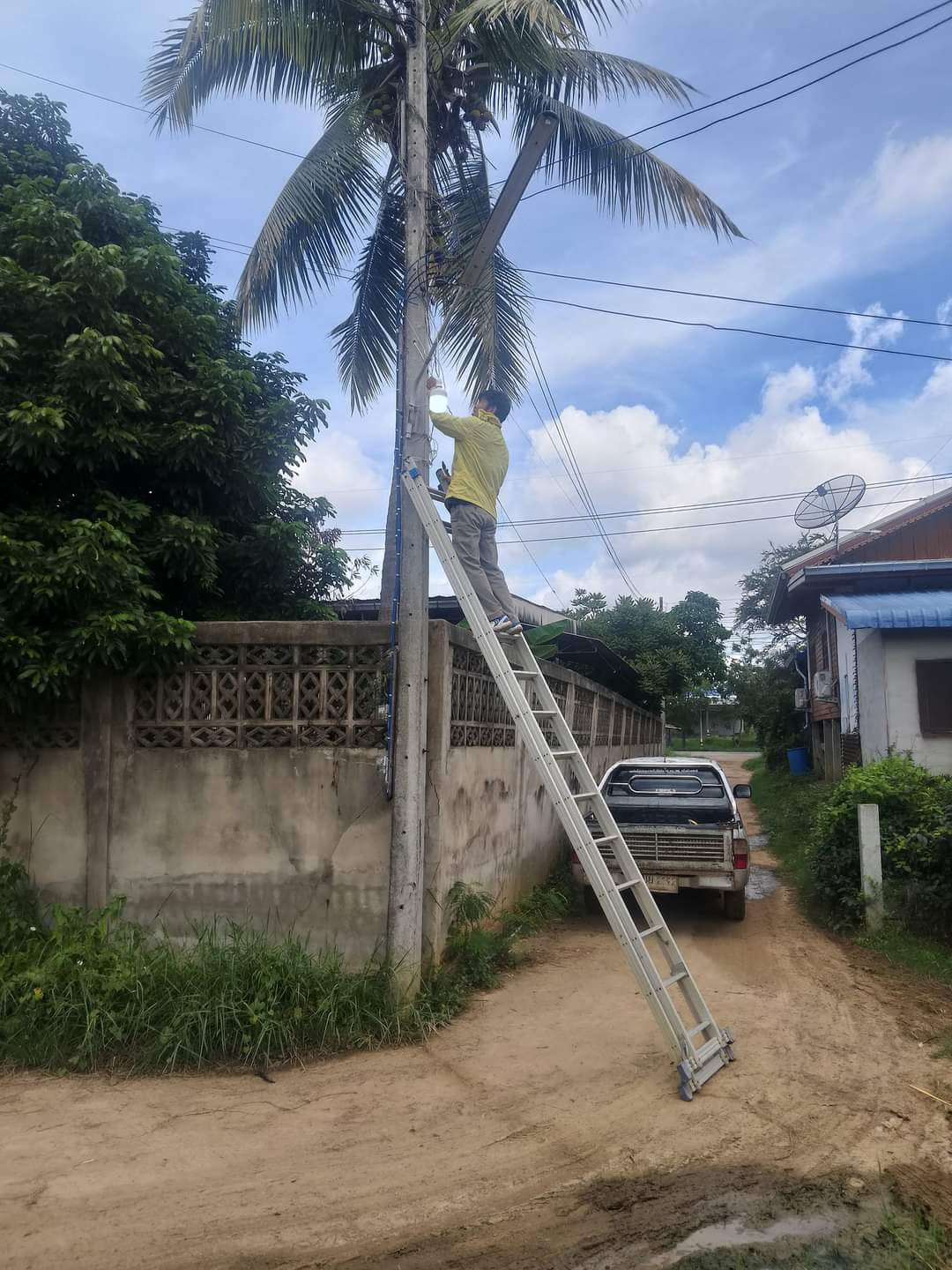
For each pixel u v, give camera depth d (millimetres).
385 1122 4555
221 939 6301
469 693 7598
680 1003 6527
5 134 7465
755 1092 4926
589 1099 4832
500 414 6680
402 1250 3500
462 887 6977
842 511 15633
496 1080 5090
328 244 8797
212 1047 5277
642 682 23906
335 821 6332
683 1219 3713
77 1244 3484
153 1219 3666
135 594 6090
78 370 5992
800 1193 3893
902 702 11562
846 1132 4441
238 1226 3629
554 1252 3494
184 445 6691
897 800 8711
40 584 5676
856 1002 6520
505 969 7297
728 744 61031
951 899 7809
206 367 7086
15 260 6375
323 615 8133
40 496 6488
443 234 7312
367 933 6227
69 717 6578
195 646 6461
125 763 6500
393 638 6297
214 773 6441
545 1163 4148
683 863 8844
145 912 6395
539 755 5473
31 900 6367
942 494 16359
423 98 6859
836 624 15914
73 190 6883
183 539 6578
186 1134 4398
